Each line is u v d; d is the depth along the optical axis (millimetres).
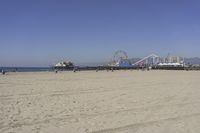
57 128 8602
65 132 8156
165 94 17578
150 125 9008
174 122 9414
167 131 8266
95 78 36625
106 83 27047
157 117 10242
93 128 8617
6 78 35688
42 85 24391
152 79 34156
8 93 17922
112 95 17062
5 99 15062
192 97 16062
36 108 12133
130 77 39406
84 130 8375
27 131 8234
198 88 21719
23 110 11609
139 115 10633
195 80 32031
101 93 18172
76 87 22453
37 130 8359
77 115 10633
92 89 20859
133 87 22594
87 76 42594
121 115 10633
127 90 20156
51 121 9547
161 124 9133
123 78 36719
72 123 9266
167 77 39344
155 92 18781
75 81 30266
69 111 11453
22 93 17953
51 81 30109
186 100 14789
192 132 8125
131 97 16062
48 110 11656
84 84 25719
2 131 8195
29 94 17453
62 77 39000
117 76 42875
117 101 14398
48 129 8477
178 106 12789
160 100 14781
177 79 34156
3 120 9625
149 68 102562
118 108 12203
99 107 12477
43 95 16969
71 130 8367
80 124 9133
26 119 9836
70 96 16516
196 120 9703
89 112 11258
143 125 9016
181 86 23625
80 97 16078
